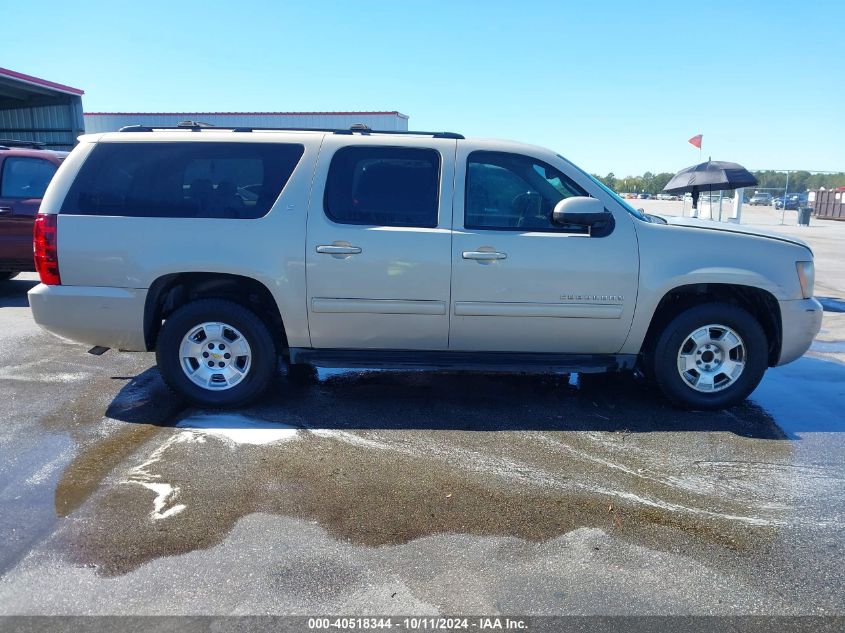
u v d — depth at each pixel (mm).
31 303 4477
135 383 5293
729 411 4863
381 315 4531
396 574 2811
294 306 4504
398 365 4625
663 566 2904
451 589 2719
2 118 22312
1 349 6266
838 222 37219
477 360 4664
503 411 4789
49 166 8367
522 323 4555
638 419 4668
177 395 4918
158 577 2758
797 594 2727
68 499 3400
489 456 4008
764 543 3100
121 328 4473
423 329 4582
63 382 5305
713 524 3264
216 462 3852
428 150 4562
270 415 4617
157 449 4023
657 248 4516
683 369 4738
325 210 4469
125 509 3305
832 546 3086
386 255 4434
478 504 3422
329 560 2902
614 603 2648
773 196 52531
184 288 4785
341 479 3668
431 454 4020
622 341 4645
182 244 4395
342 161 4527
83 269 4418
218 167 4500
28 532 3082
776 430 4508
